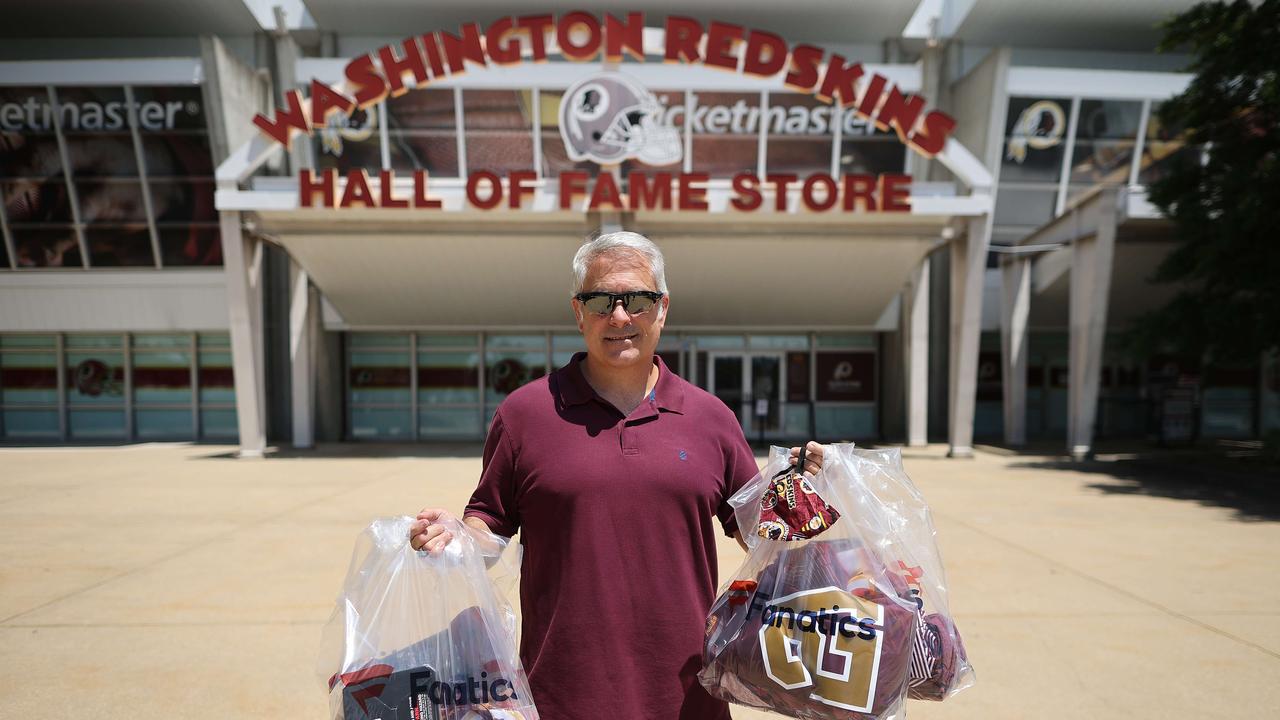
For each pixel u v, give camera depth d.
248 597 4.92
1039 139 16.83
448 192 12.72
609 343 1.82
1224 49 11.09
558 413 1.80
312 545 6.39
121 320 16.86
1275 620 4.44
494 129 15.81
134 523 7.36
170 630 4.29
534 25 12.64
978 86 16.47
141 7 16.59
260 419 13.48
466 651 1.62
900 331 17.06
